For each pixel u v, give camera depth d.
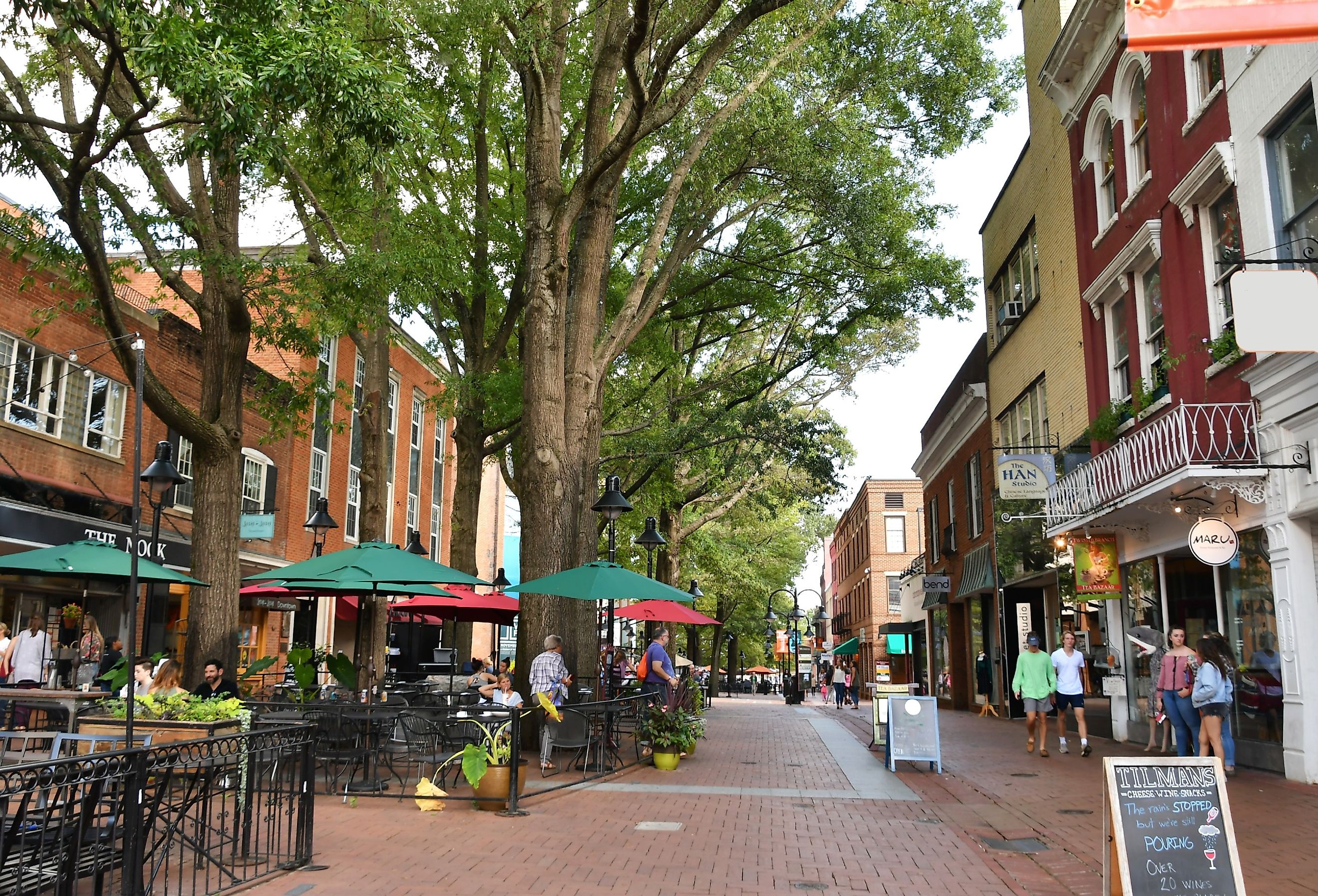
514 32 15.07
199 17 10.01
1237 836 8.22
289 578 12.34
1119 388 17.22
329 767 10.89
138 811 5.93
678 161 19.47
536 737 14.45
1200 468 11.64
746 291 23.39
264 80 9.93
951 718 24.38
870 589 55.59
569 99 20.02
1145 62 15.53
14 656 14.96
